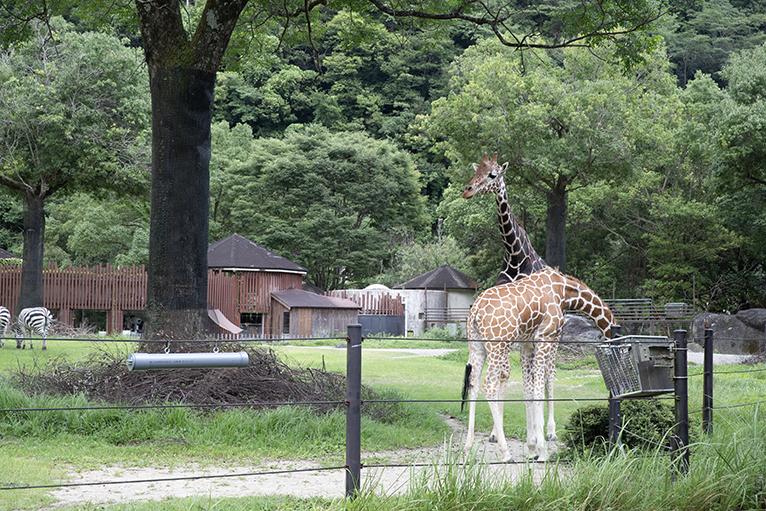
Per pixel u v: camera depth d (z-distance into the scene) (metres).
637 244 40.25
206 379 9.91
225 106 70.94
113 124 28.66
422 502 4.65
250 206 47.78
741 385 13.91
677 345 5.83
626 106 28.84
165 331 11.30
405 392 12.58
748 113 25.47
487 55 32.78
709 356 7.98
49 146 27.33
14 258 34.53
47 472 6.51
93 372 10.28
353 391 4.90
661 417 7.17
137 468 7.00
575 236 41.75
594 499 4.89
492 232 43.47
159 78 11.62
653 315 26.30
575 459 5.98
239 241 37.59
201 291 11.66
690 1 69.56
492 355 8.02
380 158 49.56
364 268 48.06
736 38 65.62
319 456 7.79
